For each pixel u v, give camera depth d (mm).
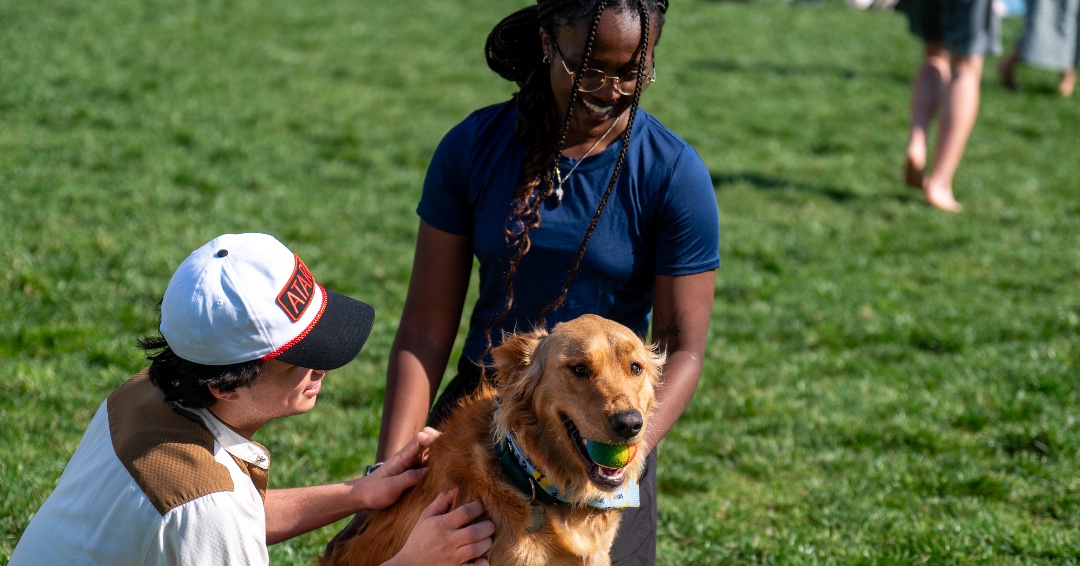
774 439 5527
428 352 3352
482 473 2834
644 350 2957
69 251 7004
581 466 2844
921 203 10305
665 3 3004
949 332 6930
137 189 8438
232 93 11805
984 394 5984
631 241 3133
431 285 3342
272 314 2445
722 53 16703
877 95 14617
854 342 6957
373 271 7504
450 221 3283
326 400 5621
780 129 12695
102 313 6188
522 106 3127
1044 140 12844
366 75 13602
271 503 3057
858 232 9375
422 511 2906
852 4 22094
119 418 2508
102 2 15266
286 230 8078
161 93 11328
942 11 9961
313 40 15078
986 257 8773
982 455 5289
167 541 2334
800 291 7863
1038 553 4234
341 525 4398
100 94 10969
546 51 2992
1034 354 6527
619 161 2971
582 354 2777
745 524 4668
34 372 5254
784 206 10047
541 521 2820
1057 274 8367
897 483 5012
